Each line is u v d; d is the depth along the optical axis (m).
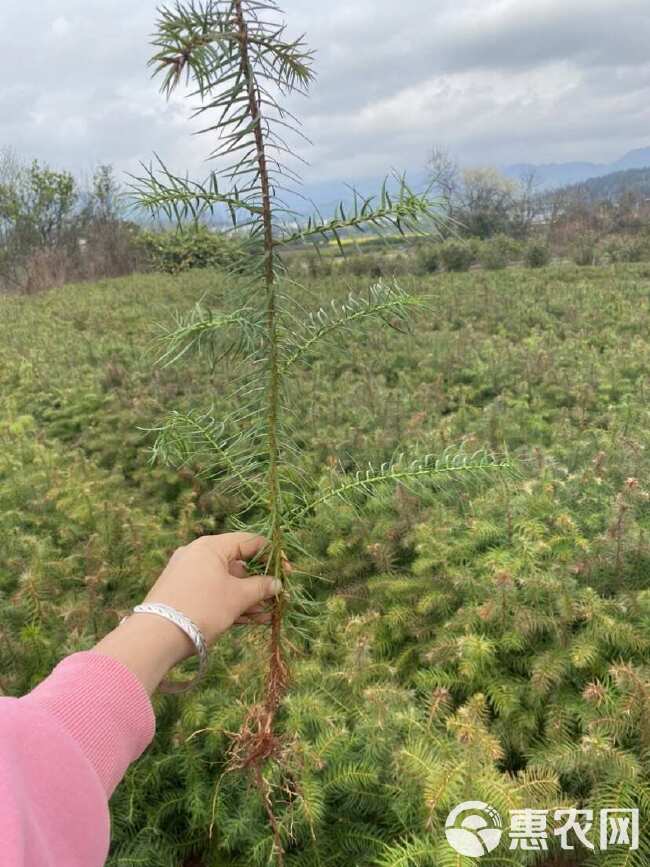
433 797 1.67
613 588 2.60
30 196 21.89
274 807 1.85
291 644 1.09
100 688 0.58
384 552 3.04
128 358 7.48
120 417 5.39
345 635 2.63
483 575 2.69
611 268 13.02
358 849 1.87
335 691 2.31
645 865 1.64
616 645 2.29
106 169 21.14
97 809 0.51
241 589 0.82
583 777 1.94
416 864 1.60
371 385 5.54
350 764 1.93
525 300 9.34
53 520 3.90
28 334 9.82
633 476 3.26
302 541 3.16
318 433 4.37
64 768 0.50
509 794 1.70
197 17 0.74
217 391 5.38
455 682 2.35
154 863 1.89
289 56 0.79
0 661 2.48
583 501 3.11
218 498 3.72
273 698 1.07
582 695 2.02
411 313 1.06
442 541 2.96
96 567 3.23
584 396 4.98
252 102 0.78
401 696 2.09
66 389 6.53
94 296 13.48
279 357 0.97
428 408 5.17
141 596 3.10
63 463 4.86
